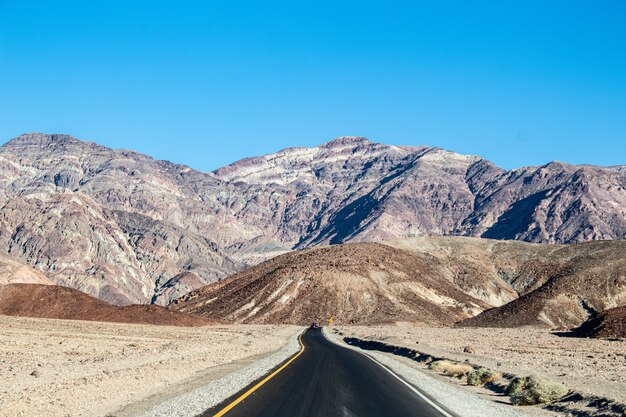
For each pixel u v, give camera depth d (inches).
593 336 3494.1
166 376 1075.9
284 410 722.8
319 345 2471.7
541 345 2632.9
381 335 3663.9
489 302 7775.6
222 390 890.1
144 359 1508.4
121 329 3575.3
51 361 1450.5
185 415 670.5
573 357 1861.5
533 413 787.4
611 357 1860.2
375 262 7573.8
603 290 5954.7
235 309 6732.3
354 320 6274.6
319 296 6712.6
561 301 5802.2
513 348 2388.0
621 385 1016.9
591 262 6574.8
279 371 1225.4
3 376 1082.1
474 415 735.1
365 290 6835.6
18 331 2817.4
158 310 4904.0
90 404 754.2
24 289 5027.1
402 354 2004.2
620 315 3585.1
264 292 6943.9
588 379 1106.1
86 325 3782.0
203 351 1851.6
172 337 3014.3
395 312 6387.8
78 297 5054.1
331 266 7303.2
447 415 724.7
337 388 952.9
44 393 823.7
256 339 2906.0
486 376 1118.4
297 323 6304.1
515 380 975.6
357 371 1277.1
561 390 876.6
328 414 704.4
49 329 3144.7
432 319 6432.1
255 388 920.9
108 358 1539.1
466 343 2746.1
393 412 735.1
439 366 1408.7
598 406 796.0
